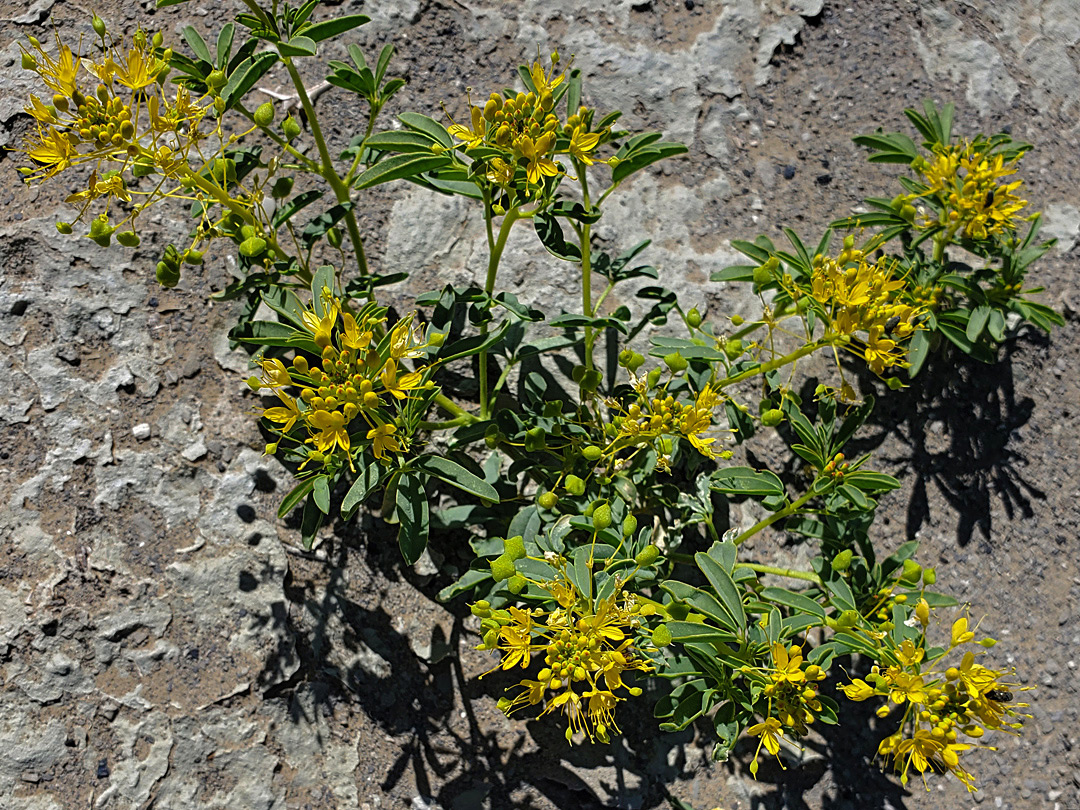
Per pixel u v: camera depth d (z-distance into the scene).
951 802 0.28
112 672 0.26
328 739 0.26
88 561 0.26
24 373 0.27
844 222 0.29
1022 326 0.32
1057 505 0.31
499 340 0.25
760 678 0.22
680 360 0.24
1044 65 0.35
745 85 0.33
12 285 0.27
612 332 0.30
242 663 0.26
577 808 0.27
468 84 0.32
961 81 0.34
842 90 0.34
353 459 0.22
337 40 0.31
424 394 0.22
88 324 0.28
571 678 0.21
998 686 0.22
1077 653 0.29
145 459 0.27
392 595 0.27
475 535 0.28
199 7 0.31
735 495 0.29
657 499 0.27
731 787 0.27
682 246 0.31
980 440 0.31
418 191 0.30
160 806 0.25
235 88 0.23
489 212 0.24
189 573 0.26
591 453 0.24
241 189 0.29
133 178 0.29
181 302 0.28
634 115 0.32
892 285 0.23
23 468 0.26
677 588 0.23
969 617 0.29
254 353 0.28
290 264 0.24
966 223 0.28
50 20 0.30
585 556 0.23
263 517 0.27
